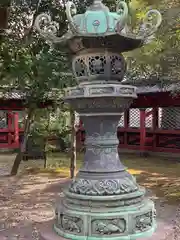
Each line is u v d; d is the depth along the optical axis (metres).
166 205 7.05
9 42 8.05
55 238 3.93
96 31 3.91
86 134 4.32
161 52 6.87
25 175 10.84
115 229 3.84
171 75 7.39
